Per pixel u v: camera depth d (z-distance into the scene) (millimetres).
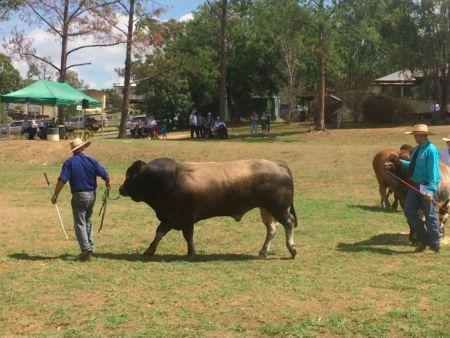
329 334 6352
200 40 63000
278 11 40062
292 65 58562
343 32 40656
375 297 7664
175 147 29641
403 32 47094
